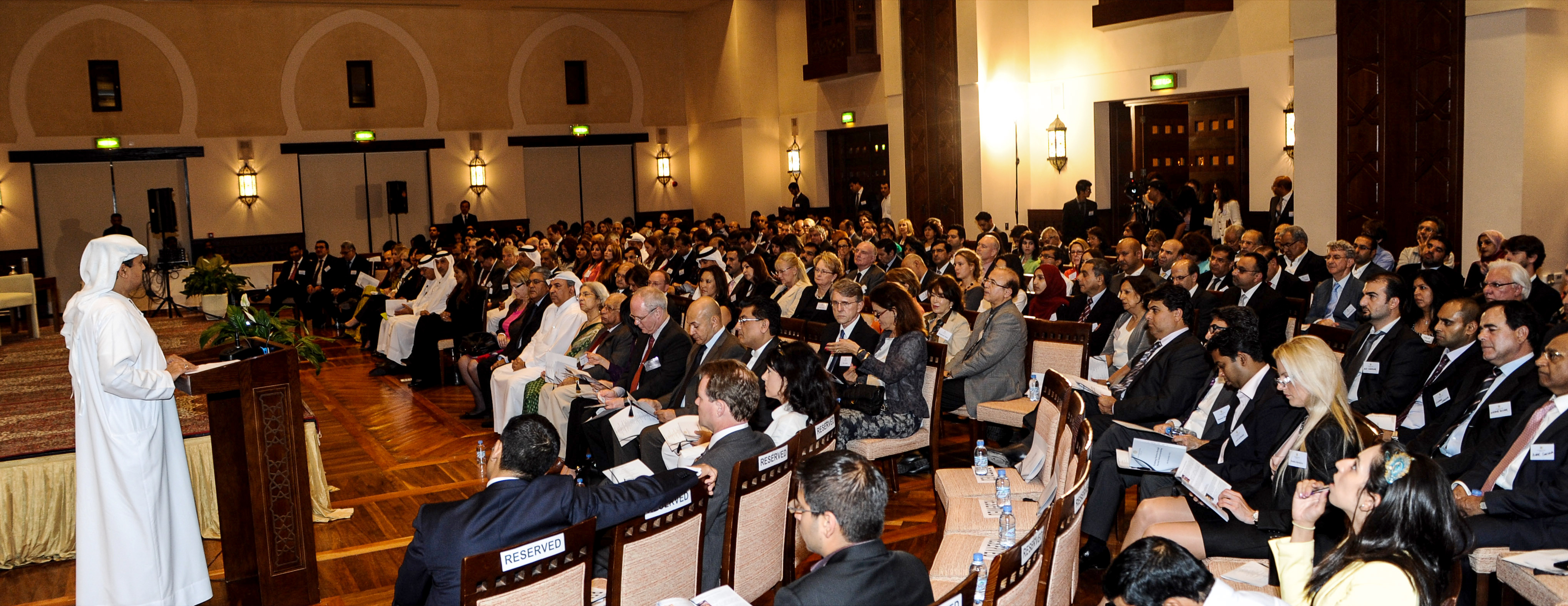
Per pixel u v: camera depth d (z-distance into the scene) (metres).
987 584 2.39
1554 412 3.61
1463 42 8.83
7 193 16.92
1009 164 14.96
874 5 16.89
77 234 17.62
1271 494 3.81
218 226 18.33
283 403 4.24
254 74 18.39
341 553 5.15
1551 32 8.71
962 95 14.62
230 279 10.98
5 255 17.00
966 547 3.75
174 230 17.67
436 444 7.54
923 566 2.63
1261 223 12.22
